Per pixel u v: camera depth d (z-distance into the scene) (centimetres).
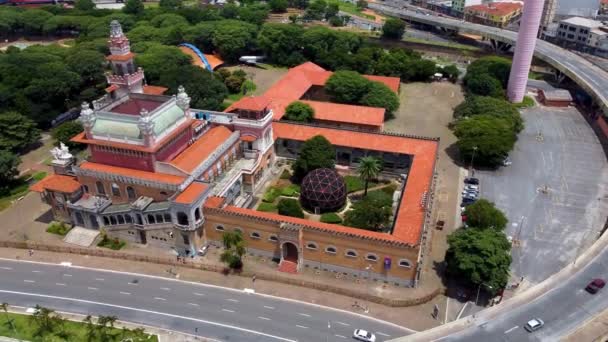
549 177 12775
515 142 14312
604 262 9250
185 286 9219
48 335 8038
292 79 17012
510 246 9006
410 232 9150
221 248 10206
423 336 7788
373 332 8138
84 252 10094
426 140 12488
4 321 8362
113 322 8225
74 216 10544
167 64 17775
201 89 15588
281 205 10656
